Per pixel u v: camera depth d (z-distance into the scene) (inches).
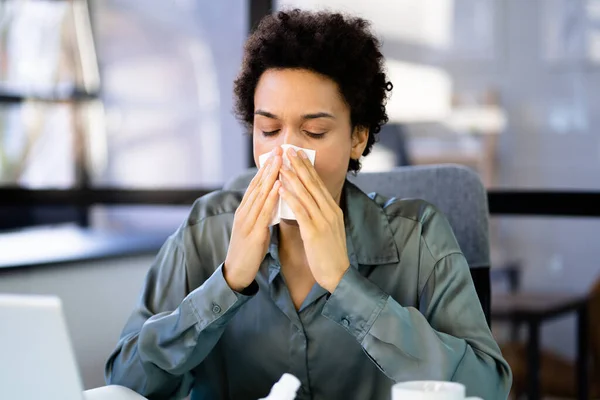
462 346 52.6
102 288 104.7
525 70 113.7
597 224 117.3
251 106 57.9
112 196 123.8
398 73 116.6
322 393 58.7
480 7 114.2
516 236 120.6
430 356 50.7
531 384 119.4
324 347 57.9
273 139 54.6
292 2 116.6
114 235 123.5
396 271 60.2
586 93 111.5
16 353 37.3
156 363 55.1
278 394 37.9
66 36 124.4
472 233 67.3
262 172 52.9
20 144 124.4
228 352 60.4
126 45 123.4
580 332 120.9
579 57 111.3
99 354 104.5
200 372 61.7
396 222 61.2
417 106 116.6
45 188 124.0
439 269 59.1
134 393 48.4
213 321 53.7
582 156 111.6
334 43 53.5
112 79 124.2
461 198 67.9
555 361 123.3
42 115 124.8
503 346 123.4
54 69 124.9
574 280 119.2
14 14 123.8
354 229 60.4
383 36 116.0
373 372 58.1
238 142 120.3
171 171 123.0
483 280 67.0
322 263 51.5
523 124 114.3
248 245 52.8
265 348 59.1
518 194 113.8
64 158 124.9
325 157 53.8
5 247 109.0
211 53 120.5
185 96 121.9
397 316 51.0
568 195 111.3
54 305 37.4
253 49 55.4
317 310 57.6
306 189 51.8
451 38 115.6
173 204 122.3
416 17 115.6
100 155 124.7
